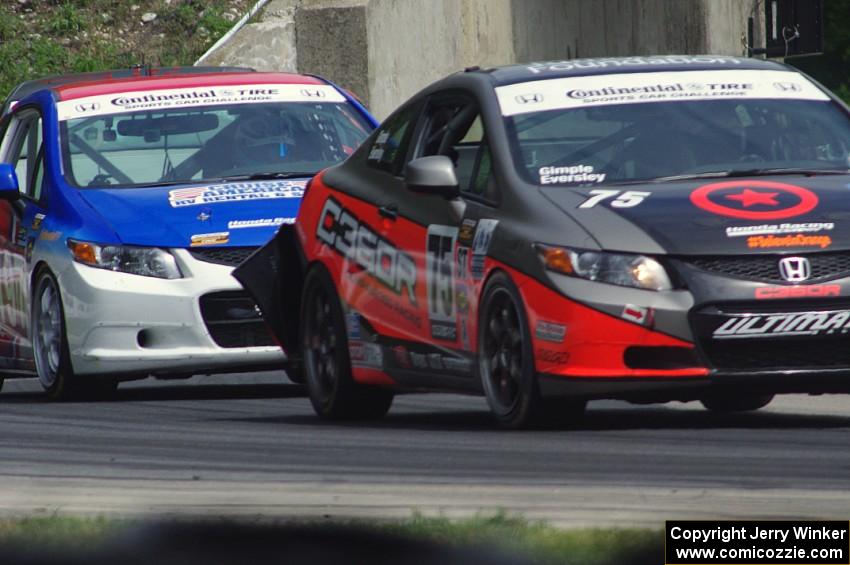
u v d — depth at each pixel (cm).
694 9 11850
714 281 2711
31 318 4256
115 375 4006
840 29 15175
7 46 9356
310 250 3512
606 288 2731
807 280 2717
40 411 3759
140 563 1608
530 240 2827
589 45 10812
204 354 3944
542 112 3112
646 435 2783
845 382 2741
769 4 8912
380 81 8669
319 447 2770
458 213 3047
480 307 2948
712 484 2155
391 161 3353
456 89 3284
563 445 2645
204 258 3981
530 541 1645
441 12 9238
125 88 4506
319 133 4400
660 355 2720
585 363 2741
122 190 4175
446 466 2422
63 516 1892
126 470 2473
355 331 3353
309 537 1702
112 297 3978
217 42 8969
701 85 3212
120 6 9819
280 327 3628
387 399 3419
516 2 10006
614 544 1625
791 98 3225
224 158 4294
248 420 3447
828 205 2822
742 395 2756
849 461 2373
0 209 4481
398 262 3206
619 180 2984
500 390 2933
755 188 2878
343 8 8575
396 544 1653
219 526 1780
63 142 4341
